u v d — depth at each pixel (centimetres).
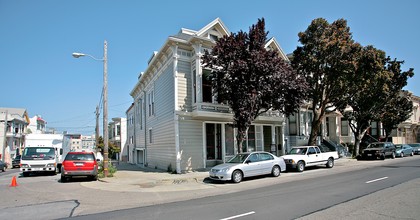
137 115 3172
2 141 4497
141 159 2961
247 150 2075
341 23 2023
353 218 635
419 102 4800
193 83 1830
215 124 1941
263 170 1455
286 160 1723
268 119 2180
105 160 1728
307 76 2122
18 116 5047
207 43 1809
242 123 1577
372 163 2148
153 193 1146
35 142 2055
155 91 2325
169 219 698
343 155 2877
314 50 2030
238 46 1486
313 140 2223
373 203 775
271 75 1496
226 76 1547
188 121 1798
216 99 1853
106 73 1781
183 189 1226
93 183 1480
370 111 2614
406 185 1048
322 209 728
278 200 867
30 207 905
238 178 1353
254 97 1493
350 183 1154
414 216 639
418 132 4700
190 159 1772
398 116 3134
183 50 1866
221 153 1914
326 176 1446
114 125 5441
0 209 880
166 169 1945
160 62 2136
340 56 1964
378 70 2014
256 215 695
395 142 3841
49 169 1977
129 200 1005
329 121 3269
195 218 695
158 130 2194
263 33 1563
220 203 868
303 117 2789
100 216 766
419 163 1981
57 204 949
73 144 7306
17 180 1734
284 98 1641
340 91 2141
